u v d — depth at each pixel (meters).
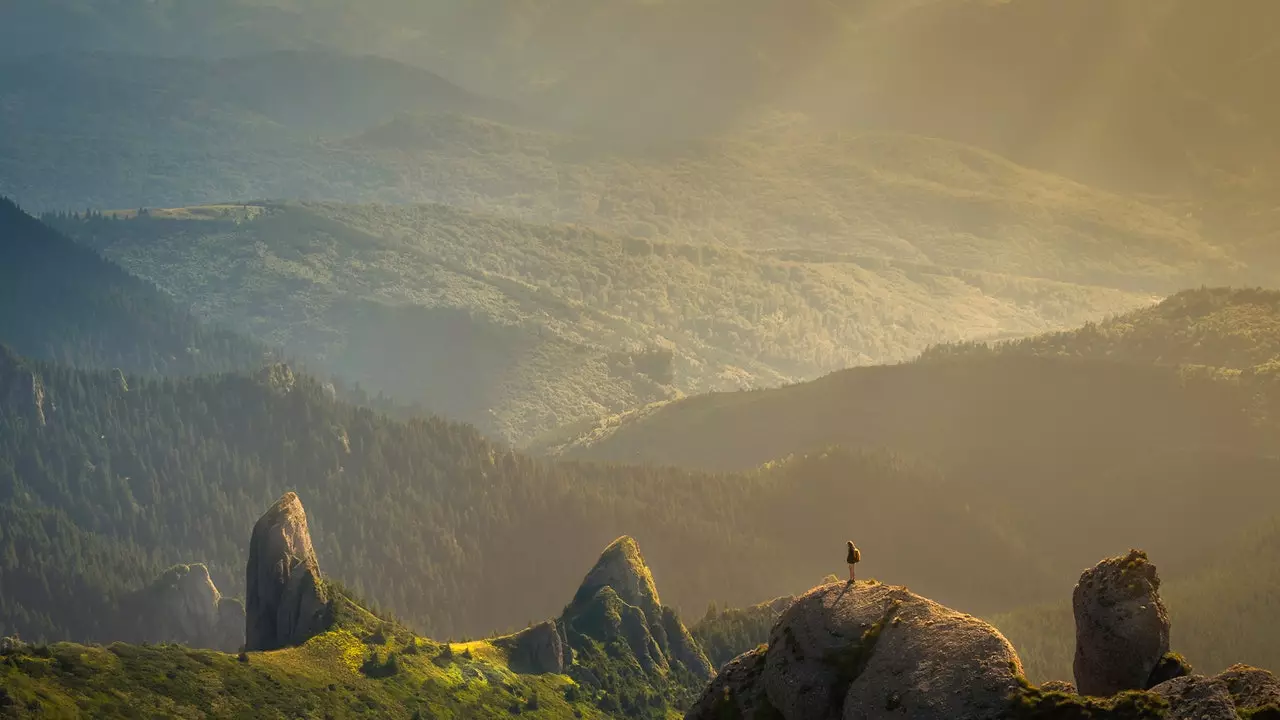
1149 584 49.44
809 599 52.66
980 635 47.53
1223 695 43.47
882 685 48.00
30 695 169.12
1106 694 49.00
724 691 53.84
